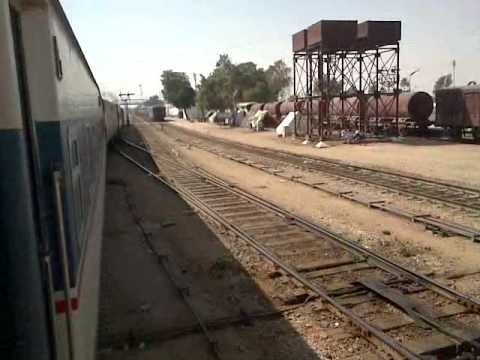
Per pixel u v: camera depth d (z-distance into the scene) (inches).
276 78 4094.5
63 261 121.0
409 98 1530.5
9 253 103.0
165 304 291.0
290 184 738.8
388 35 1471.5
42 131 118.4
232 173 893.2
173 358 227.8
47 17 117.9
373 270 329.7
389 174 788.0
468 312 259.4
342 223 470.6
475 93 1310.3
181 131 2610.7
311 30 1509.6
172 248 407.5
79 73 227.0
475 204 528.1
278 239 413.7
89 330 168.7
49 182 119.1
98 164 419.8
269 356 224.8
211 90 3459.6
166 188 724.0
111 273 350.0
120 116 2196.1
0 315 104.7
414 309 260.4
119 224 502.9
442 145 1291.8
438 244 390.6
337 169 881.5
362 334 239.8
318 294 286.2
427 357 213.2
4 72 100.4
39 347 108.4
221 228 464.8
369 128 1716.3
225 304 285.4
